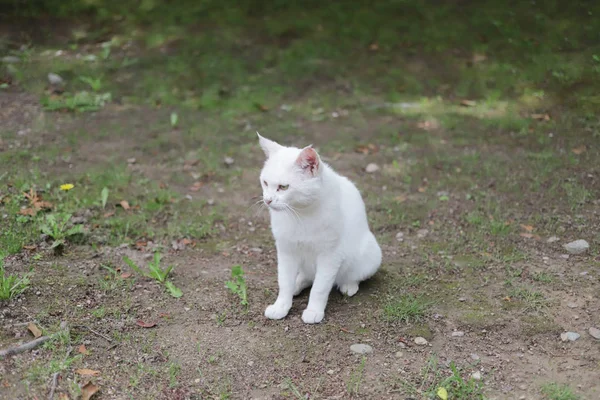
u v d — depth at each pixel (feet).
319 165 11.44
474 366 11.46
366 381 11.07
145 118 23.36
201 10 32.42
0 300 12.52
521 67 26.12
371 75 27.02
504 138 21.80
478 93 25.22
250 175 19.77
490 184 18.86
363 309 13.26
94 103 24.04
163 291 13.69
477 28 29.45
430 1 32.32
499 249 15.58
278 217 12.23
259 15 32.30
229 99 25.09
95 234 15.76
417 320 12.82
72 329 12.07
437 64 27.43
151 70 27.02
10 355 11.03
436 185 18.98
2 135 20.93
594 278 14.20
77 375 10.80
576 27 27.22
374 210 17.70
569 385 10.91
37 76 25.64
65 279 13.71
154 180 19.03
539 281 14.16
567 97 23.89
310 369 11.39
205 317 12.87
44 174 18.51
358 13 32.01
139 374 11.03
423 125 23.09
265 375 11.21
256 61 28.12
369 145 21.62
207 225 16.69
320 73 27.17
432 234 16.51
